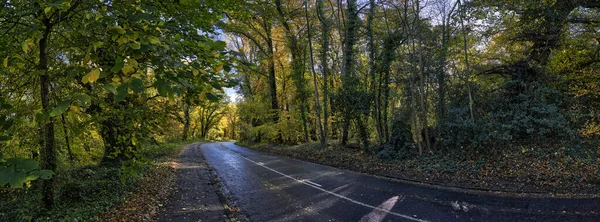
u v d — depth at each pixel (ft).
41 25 11.18
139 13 8.62
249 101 96.32
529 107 41.57
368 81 62.23
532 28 44.57
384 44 52.60
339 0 62.59
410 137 50.55
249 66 10.78
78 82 15.16
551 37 41.70
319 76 85.76
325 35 66.03
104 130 18.63
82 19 10.92
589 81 38.11
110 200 24.82
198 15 20.51
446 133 44.98
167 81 8.23
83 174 30.01
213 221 22.49
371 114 57.26
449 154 42.60
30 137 19.15
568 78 42.42
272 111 90.94
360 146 59.47
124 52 8.05
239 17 32.86
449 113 46.11
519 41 47.75
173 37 11.32
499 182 31.24
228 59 10.48
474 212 22.94
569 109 39.55
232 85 10.21
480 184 31.30
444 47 47.96
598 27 41.39
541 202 24.29
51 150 18.33
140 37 8.38
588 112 37.93
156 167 45.91
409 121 52.70
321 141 66.64
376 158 48.26
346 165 47.73
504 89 46.65
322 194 30.04
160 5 16.81
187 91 11.53
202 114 196.85
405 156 45.80
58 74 14.93
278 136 94.17
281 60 90.07
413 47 47.44
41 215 19.72
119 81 7.53
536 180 30.30
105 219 20.63
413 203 25.88
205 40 11.12
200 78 9.35
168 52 9.86
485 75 54.95
